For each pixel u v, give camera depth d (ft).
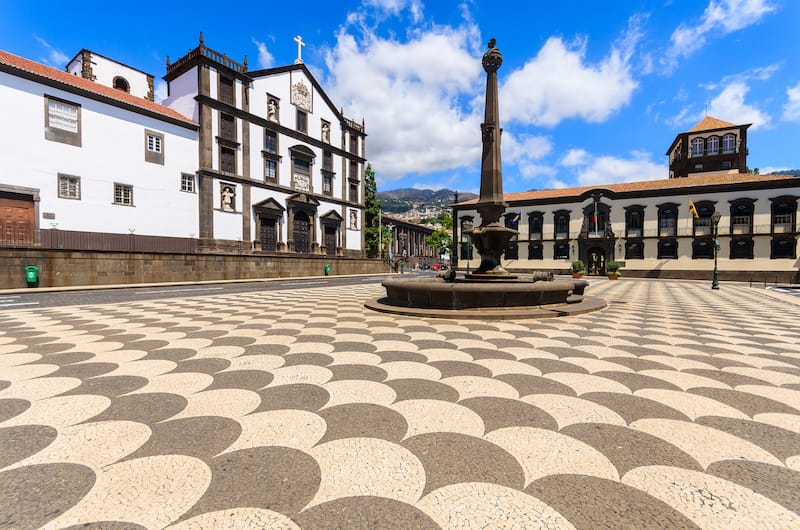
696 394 10.01
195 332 18.45
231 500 5.39
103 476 5.94
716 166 119.65
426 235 279.49
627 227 112.37
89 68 80.43
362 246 126.93
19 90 56.85
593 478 6.05
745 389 10.43
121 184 68.18
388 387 10.37
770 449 7.04
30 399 9.27
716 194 101.19
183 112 83.56
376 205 151.43
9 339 16.63
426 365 12.62
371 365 12.59
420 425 7.97
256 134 91.25
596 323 21.88
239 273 76.02
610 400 9.53
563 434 7.60
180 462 6.39
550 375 11.59
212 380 10.91
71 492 5.51
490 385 10.61
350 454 6.73
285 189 97.76
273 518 5.01
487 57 31.37
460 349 14.97
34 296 39.50
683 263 104.58
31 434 7.34
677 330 19.90
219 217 83.25
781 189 93.91
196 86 81.25
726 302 36.78
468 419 8.29
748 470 6.31
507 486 5.82
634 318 24.27
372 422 8.09
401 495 5.57
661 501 5.45
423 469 6.27
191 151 79.36
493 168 31.27
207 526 4.83
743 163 115.85
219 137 83.05
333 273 104.37
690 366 12.73
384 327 20.07
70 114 62.13
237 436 7.37
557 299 27.32
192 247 79.10
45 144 59.31
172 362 12.85
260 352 14.34
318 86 108.88
